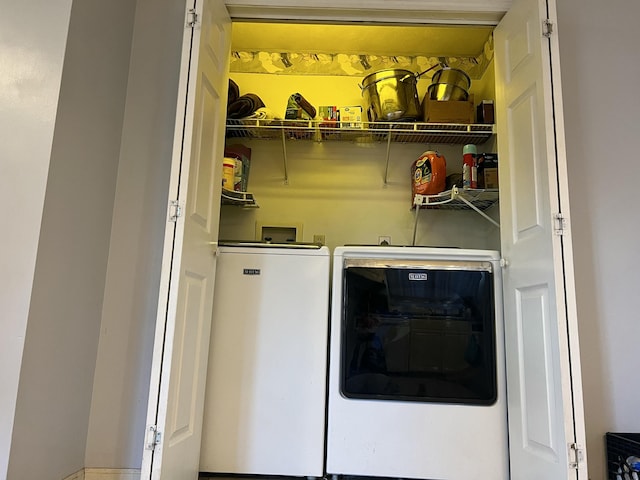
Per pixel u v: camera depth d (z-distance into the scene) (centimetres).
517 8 180
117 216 183
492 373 174
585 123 192
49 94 143
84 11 157
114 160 183
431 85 242
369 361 176
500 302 181
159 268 180
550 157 151
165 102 193
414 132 238
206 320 172
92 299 168
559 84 155
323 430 173
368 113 237
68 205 150
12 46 145
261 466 170
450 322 179
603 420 171
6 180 137
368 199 256
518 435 161
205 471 170
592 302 179
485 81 255
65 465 152
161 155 189
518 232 172
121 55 186
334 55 271
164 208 185
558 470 136
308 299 183
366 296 181
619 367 174
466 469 167
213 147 178
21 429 128
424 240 253
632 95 194
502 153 190
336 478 171
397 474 167
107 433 168
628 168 189
